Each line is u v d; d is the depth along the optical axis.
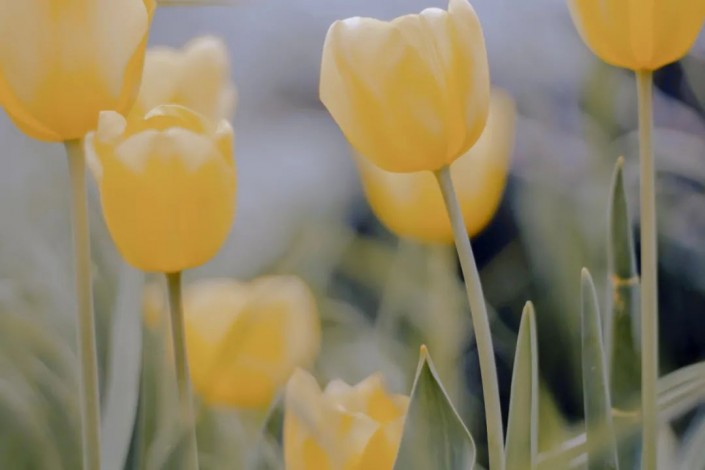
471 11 1.03
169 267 1.02
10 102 1.01
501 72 2.43
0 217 1.51
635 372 1.08
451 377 1.39
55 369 1.38
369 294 1.85
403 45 1.02
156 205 1.01
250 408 1.24
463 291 1.66
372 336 1.49
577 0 1.05
